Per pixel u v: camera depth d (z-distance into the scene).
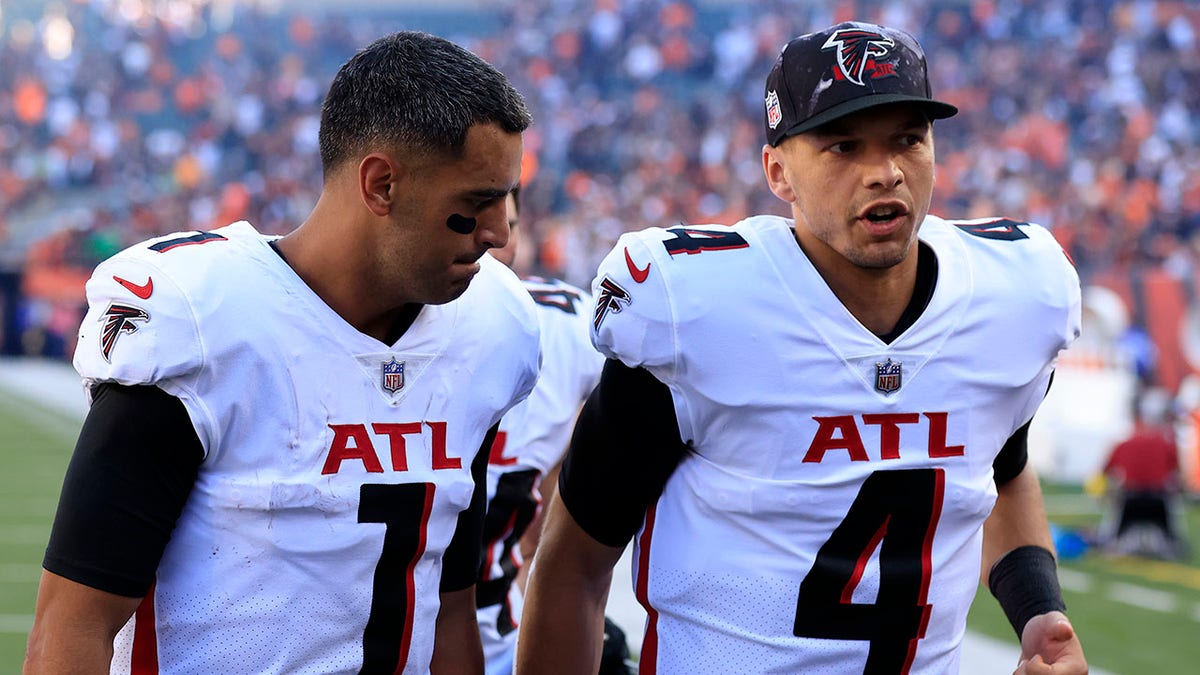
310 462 7.58
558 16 102.94
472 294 8.21
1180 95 85.12
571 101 96.94
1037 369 8.59
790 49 8.07
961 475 8.42
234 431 7.45
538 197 82.69
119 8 111.75
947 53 92.44
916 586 8.37
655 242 8.39
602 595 9.28
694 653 8.55
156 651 7.55
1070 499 40.66
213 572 7.49
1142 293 45.72
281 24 111.19
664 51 97.81
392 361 7.77
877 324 8.31
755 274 8.27
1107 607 27.94
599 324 8.38
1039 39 91.44
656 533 8.77
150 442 7.23
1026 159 80.56
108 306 7.32
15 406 65.00
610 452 8.62
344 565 7.68
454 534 8.25
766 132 8.39
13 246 90.31
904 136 7.88
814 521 8.29
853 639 8.37
